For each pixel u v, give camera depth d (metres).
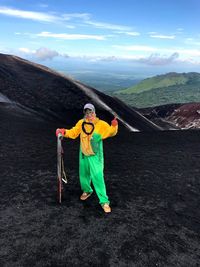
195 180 4.61
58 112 27.55
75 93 33.81
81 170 3.33
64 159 5.44
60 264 2.37
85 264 2.38
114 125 2.98
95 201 3.45
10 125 9.82
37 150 6.05
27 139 7.25
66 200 3.48
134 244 2.68
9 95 26.17
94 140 3.05
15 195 3.61
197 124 61.38
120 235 2.80
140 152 6.48
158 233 2.89
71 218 3.06
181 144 7.71
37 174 4.43
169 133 9.85
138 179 4.48
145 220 3.13
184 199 3.82
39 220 3.01
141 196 3.79
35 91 30.41
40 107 26.78
